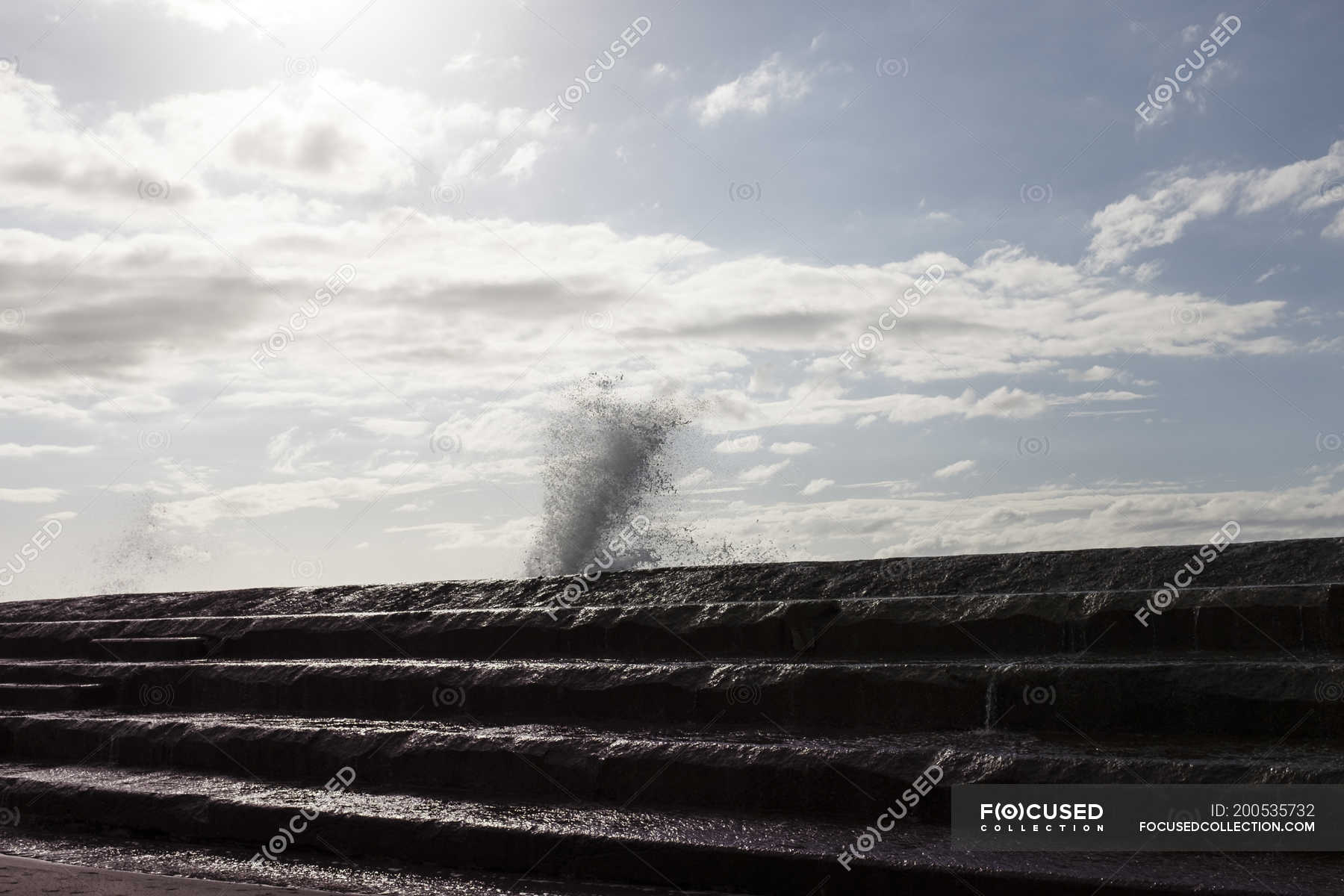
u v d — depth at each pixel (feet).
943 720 14.53
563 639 19.27
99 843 14.60
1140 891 9.81
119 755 17.60
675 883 11.60
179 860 13.50
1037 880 10.16
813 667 15.62
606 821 12.66
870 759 12.76
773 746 13.41
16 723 18.83
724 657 17.84
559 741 14.44
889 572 18.99
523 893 11.64
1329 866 10.21
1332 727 12.68
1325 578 15.66
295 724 17.16
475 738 14.88
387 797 14.24
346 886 12.09
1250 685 13.25
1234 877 9.90
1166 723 13.52
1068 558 17.89
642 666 16.76
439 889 11.85
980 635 16.28
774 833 11.91
